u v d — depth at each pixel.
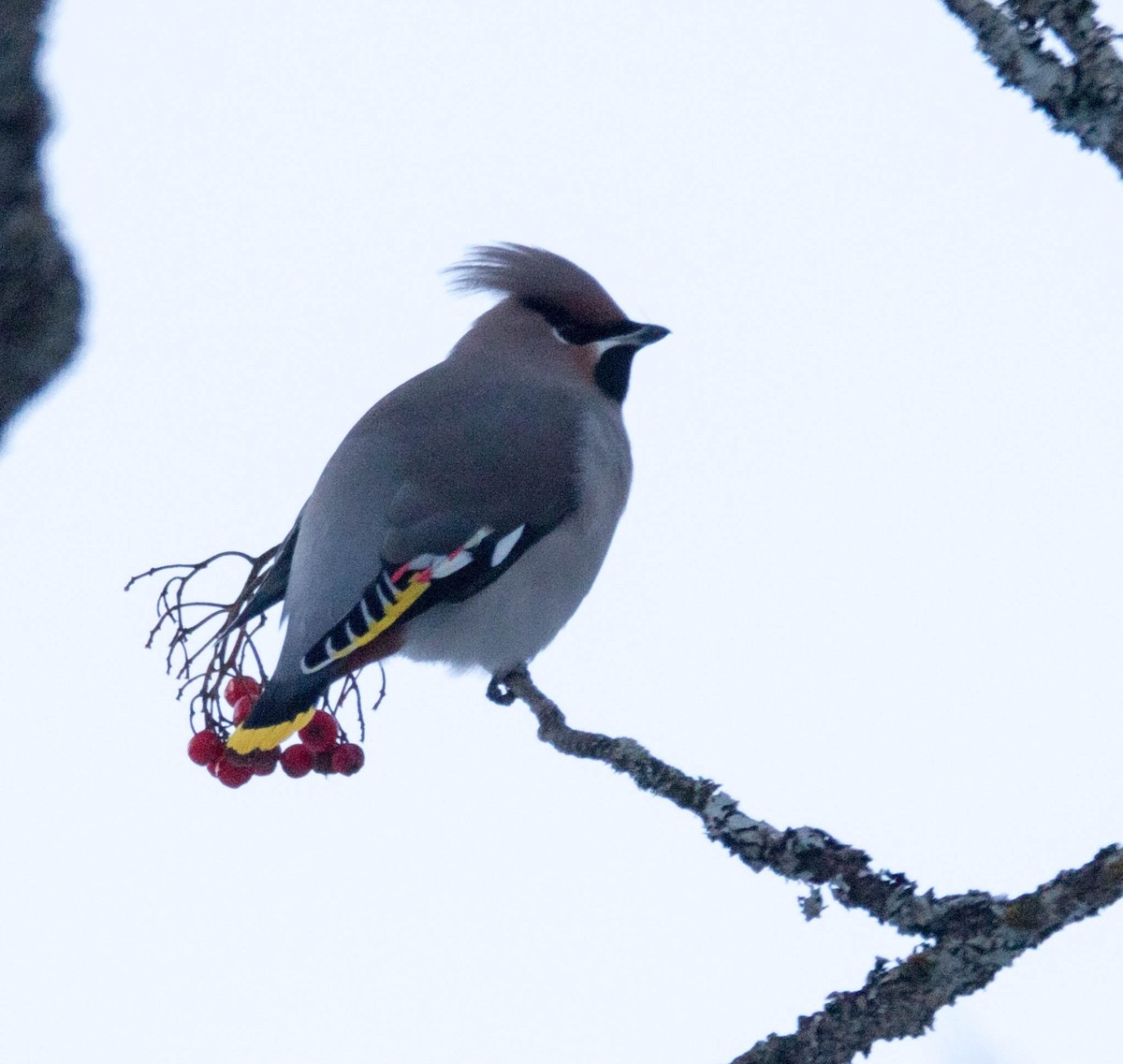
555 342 11.89
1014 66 6.14
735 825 7.28
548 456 10.84
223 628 9.70
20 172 4.74
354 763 9.59
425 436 10.77
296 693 9.41
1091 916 6.47
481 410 10.99
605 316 12.00
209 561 9.77
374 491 10.45
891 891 6.84
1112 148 6.05
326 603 9.93
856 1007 6.71
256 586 10.26
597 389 11.84
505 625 10.55
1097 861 6.55
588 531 10.93
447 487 10.52
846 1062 6.72
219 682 9.65
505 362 11.62
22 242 4.74
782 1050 6.79
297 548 10.27
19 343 4.78
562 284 12.08
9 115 4.69
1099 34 6.09
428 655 10.57
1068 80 6.08
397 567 10.14
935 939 6.69
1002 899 6.66
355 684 10.14
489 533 10.45
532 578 10.61
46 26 4.74
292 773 9.66
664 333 11.91
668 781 7.47
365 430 10.88
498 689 10.94
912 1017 6.58
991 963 6.63
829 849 7.02
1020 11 6.14
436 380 11.34
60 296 4.82
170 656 9.70
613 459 11.24
